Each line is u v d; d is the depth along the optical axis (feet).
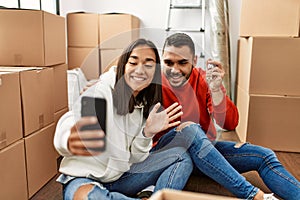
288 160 5.97
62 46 5.81
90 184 3.41
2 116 3.77
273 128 6.40
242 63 7.28
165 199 1.83
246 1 6.44
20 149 4.16
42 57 5.02
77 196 3.30
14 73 4.00
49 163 5.02
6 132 3.86
